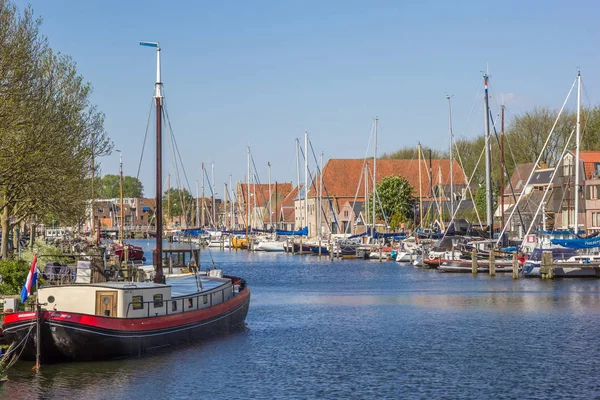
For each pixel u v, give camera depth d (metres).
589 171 110.94
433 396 32.03
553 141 148.62
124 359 37.12
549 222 119.75
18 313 34.53
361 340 44.66
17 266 47.75
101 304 36.94
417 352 41.06
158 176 47.09
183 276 54.81
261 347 42.06
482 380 34.69
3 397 30.95
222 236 170.75
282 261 122.56
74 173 56.12
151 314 38.69
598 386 33.53
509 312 56.12
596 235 83.19
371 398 31.67
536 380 34.66
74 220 63.50
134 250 100.50
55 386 32.53
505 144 156.12
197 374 35.31
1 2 45.00
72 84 57.91
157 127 47.25
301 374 35.81
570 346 42.41
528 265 81.62
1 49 43.94
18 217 61.22
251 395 32.06
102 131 60.94
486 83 96.88
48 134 48.72
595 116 141.00
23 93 45.38
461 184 171.38
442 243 102.81
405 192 151.38
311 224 182.62
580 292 67.81
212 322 43.53
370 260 122.12
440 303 62.28
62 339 34.62
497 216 134.88
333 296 68.88
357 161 194.62
